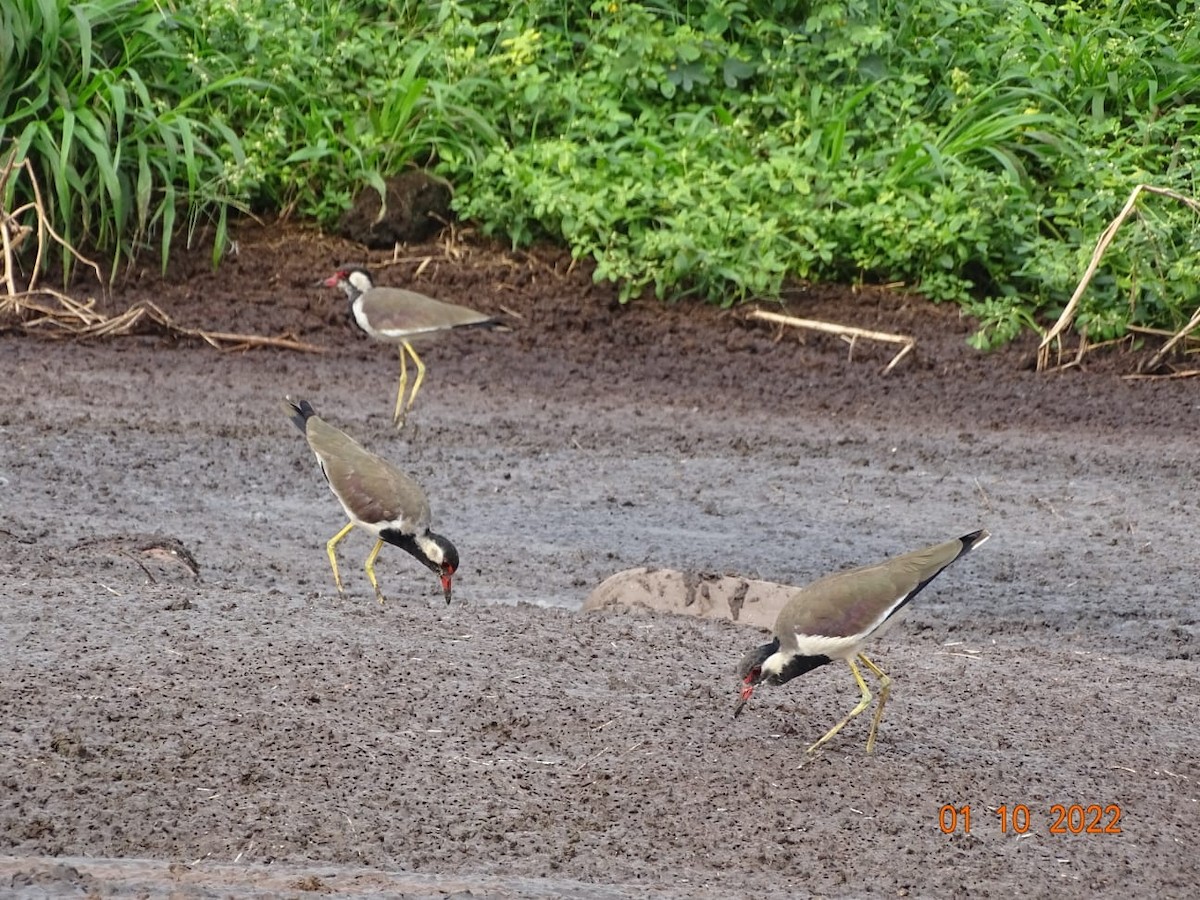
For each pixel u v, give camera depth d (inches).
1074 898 277.6
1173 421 687.1
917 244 802.2
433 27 892.6
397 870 264.4
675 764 315.3
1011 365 750.5
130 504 495.8
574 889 257.3
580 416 648.4
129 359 678.5
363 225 806.5
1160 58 944.9
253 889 243.4
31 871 242.7
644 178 824.3
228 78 790.5
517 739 319.3
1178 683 391.5
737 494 558.6
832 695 365.4
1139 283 770.8
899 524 533.0
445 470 565.6
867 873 279.6
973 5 945.5
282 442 581.3
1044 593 474.3
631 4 896.3
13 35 760.3
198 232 792.3
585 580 459.8
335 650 351.9
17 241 714.2
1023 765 332.5
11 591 372.8
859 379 724.7
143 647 343.9
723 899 258.5
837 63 907.4
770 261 778.2
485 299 780.0
